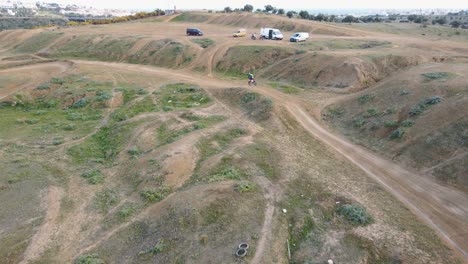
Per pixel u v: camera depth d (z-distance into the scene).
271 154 26.98
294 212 20.41
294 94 40.12
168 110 36.53
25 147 30.11
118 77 49.78
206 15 99.50
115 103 40.31
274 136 30.27
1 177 24.97
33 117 37.59
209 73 52.81
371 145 27.92
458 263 16.19
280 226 19.17
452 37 66.38
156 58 60.59
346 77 41.38
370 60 43.06
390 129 28.39
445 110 26.80
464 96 27.55
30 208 21.75
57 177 25.44
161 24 92.69
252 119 33.81
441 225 18.77
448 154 23.55
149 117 34.81
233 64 53.22
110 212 21.44
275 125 32.16
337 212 20.23
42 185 24.23
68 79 47.88
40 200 22.55
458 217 19.31
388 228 18.52
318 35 68.00
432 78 33.03
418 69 37.69
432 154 24.20
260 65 51.56
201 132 30.70
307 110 35.34
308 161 26.06
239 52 55.28
